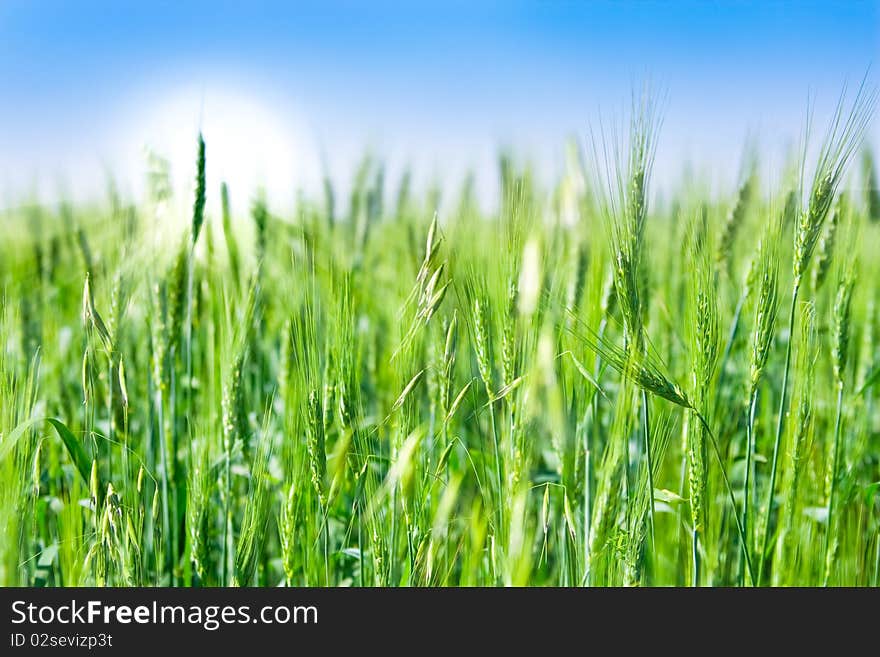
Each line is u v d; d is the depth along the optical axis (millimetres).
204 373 1713
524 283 1489
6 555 1514
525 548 1482
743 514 1517
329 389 1528
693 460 1506
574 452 1517
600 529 1493
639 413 1532
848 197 1611
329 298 1544
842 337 1584
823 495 1617
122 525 1504
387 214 1901
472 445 1692
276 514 1657
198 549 1541
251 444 1650
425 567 1510
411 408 1538
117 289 1607
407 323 1539
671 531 1651
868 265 1830
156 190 1610
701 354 1500
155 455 1665
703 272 1512
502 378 1515
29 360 1737
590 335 1499
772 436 1766
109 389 1624
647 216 1501
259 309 1608
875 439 1815
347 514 1654
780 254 1516
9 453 1519
